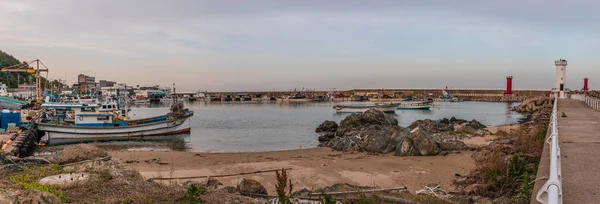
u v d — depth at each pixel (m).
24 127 34.12
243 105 132.12
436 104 125.44
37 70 78.25
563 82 70.38
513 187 11.32
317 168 20.09
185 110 45.47
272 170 19.47
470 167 19.22
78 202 8.55
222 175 18.47
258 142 35.97
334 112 85.94
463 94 178.12
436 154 23.61
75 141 37.62
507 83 157.25
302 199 11.41
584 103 42.47
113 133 39.25
